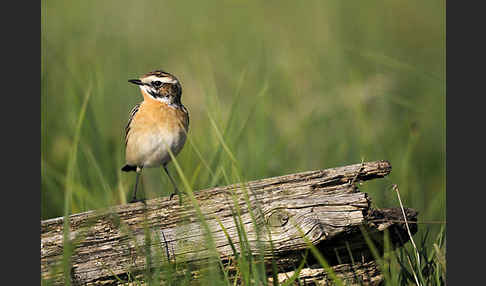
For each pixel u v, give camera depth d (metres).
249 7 24.34
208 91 13.40
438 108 15.66
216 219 8.66
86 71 15.31
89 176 12.01
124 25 21.86
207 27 21.64
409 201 11.97
